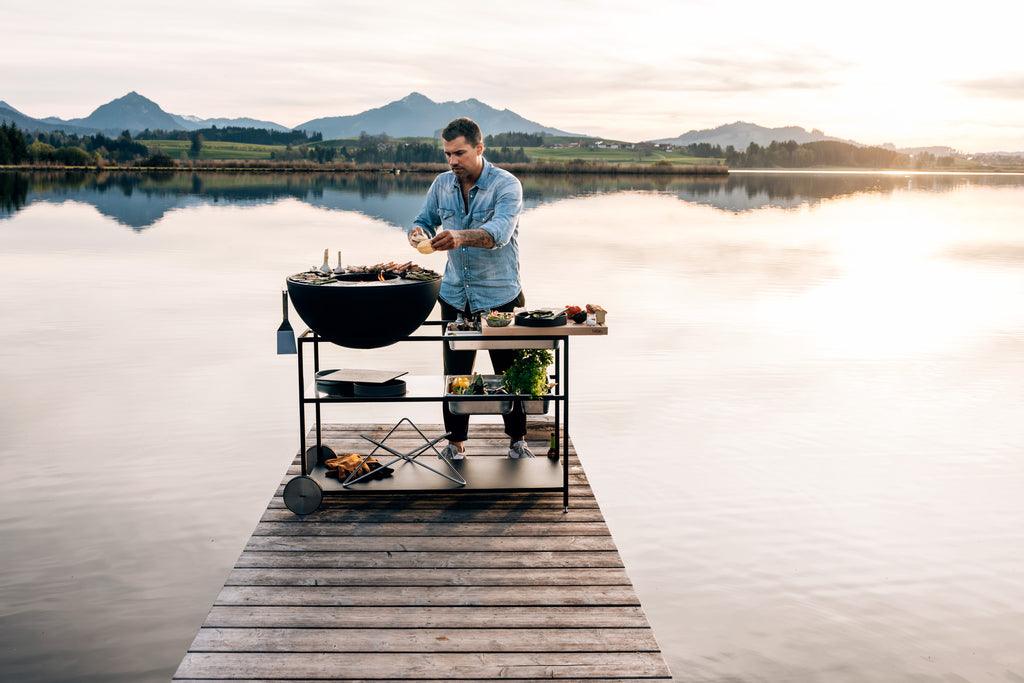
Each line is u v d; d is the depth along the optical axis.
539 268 17.30
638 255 19.80
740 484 6.11
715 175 113.50
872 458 6.63
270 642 3.15
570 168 103.81
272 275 15.84
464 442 5.38
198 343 10.16
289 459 6.39
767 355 9.87
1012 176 145.75
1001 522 5.56
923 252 21.20
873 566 5.00
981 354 10.00
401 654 3.09
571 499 4.49
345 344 4.17
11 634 4.14
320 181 67.38
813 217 33.56
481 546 3.95
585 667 3.03
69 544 5.05
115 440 6.76
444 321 4.94
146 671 3.89
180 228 25.27
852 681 3.96
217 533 5.20
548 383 4.64
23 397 7.91
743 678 3.98
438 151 113.06
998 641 4.29
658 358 9.70
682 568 4.94
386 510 4.35
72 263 17.28
